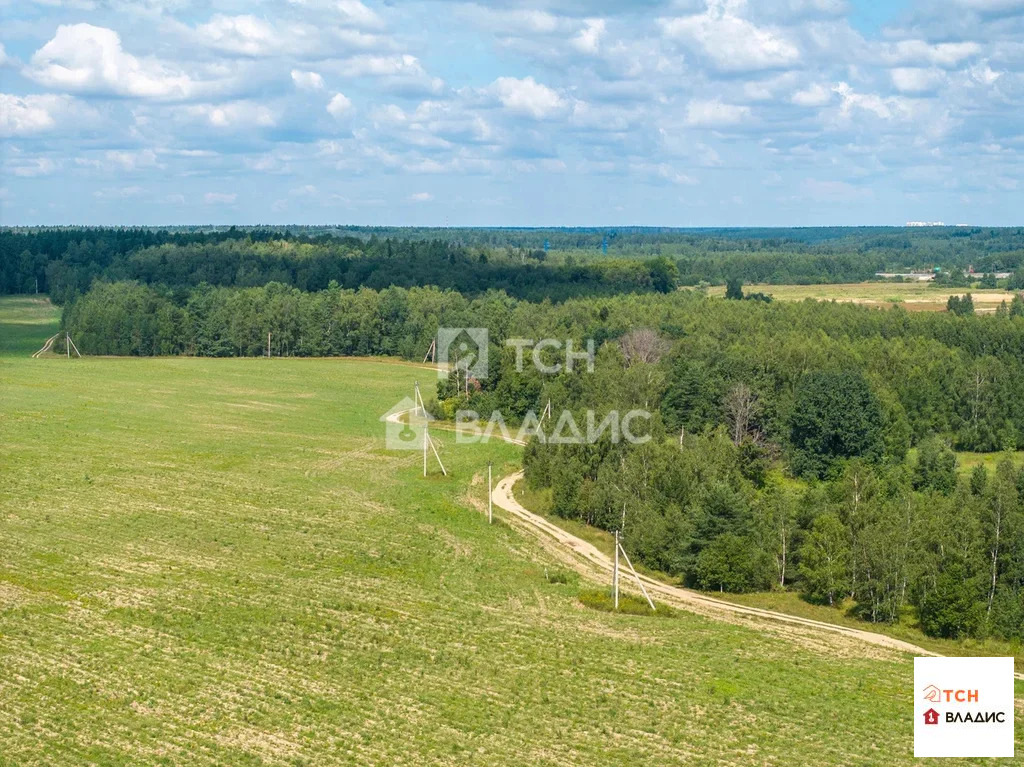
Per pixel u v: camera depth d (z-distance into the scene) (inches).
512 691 2084.2
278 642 2293.3
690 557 2957.7
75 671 2097.7
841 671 2299.5
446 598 2664.9
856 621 2723.9
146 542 3016.7
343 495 3649.1
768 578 2938.0
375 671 2158.0
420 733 1875.0
